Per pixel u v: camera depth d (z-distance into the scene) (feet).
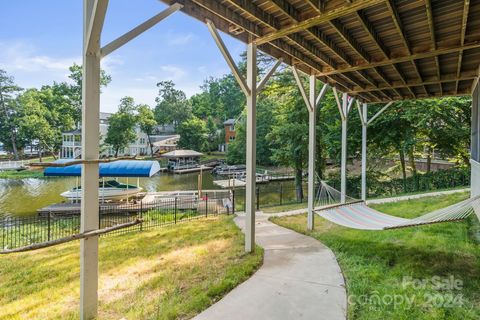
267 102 73.26
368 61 14.78
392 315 7.63
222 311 8.06
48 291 10.73
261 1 9.71
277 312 7.97
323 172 41.37
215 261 12.76
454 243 13.34
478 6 9.96
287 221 21.48
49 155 104.12
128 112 96.94
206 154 116.88
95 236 7.96
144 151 110.32
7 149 97.55
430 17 10.16
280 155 42.45
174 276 11.25
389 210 22.26
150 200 38.19
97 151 8.02
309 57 15.71
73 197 36.52
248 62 13.20
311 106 17.56
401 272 10.50
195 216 28.17
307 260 12.32
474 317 7.45
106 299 9.40
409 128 31.86
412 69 17.39
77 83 103.81
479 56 15.25
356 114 34.19
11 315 8.76
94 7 7.17
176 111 123.03
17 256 16.40
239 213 28.02
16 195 47.24
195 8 10.24
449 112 30.83
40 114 91.35
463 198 23.39
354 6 9.39
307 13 10.46
